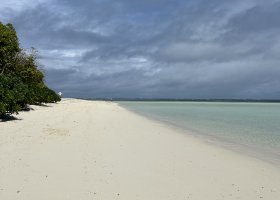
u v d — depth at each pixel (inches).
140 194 293.9
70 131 658.8
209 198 292.2
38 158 402.3
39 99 1487.5
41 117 908.6
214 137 725.3
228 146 597.9
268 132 843.4
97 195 285.6
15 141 500.7
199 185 329.1
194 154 490.9
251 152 540.7
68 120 889.5
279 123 1136.8
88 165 382.9
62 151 451.5
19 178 319.6
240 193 309.9
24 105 1118.4
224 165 425.1
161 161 426.9
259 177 371.6
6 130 605.6
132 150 492.1
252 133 817.5
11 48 1523.1
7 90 795.4
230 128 938.7
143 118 1245.7
